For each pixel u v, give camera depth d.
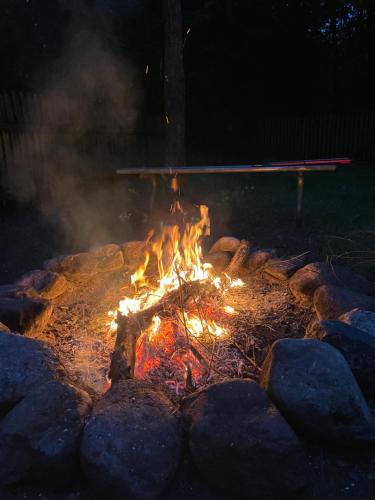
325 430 1.94
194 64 13.27
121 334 2.71
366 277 3.87
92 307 3.62
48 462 1.80
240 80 14.15
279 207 6.45
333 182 8.91
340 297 3.07
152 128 9.53
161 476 1.75
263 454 1.74
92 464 1.75
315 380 2.03
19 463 1.82
